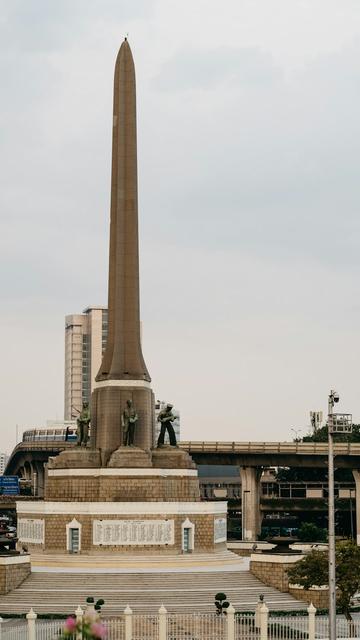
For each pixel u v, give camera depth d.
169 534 129.38
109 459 132.88
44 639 91.19
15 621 101.88
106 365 137.88
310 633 91.94
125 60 143.00
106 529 128.75
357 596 118.38
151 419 137.38
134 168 141.50
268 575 118.50
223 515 137.12
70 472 132.62
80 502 129.75
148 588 114.62
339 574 101.56
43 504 131.62
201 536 131.25
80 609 92.31
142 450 132.12
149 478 130.75
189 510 130.88
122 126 141.88
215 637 92.56
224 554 132.75
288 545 121.88
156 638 91.88
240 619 97.56
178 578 118.19
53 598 111.19
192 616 93.62
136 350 137.88
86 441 138.12
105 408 135.50
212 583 117.44
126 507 129.12
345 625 101.31
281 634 93.62
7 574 112.88
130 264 139.62
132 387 135.88
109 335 139.62
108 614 104.62
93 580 116.62
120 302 138.75
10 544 126.00
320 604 112.88
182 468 133.38
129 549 128.62
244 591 115.44
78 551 129.12
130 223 140.38
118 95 142.38
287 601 113.50
